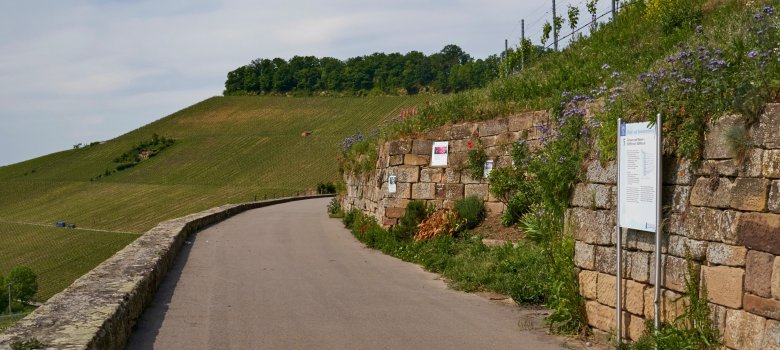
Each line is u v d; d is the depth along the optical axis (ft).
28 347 17.72
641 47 56.34
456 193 52.37
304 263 45.09
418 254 45.50
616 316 22.80
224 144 302.66
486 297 33.24
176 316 28.99
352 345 24.31
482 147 51.47
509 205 46.91
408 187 54.44
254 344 24.43
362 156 73.87
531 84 59.67
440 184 53.16
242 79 467.11
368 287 36.09
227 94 468.34
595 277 24.40
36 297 153.89
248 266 43.62
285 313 29.63
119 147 338.54
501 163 50.11
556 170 26.40
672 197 20.77
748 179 18.15
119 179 293.84
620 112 23.45
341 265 44.16
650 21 61.11
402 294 34.09
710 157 19.51
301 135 294.46
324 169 246.27
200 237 61.11
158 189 262.06
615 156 23.49
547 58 73.51
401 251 47.93
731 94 19.22
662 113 21.07
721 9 51.34
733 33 25.77
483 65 358.43
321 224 76.02
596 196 24.47
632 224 21.66
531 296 31.30
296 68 456.45
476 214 49.16
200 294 33.99
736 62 21.31
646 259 21.75
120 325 23.24
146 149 322.55
